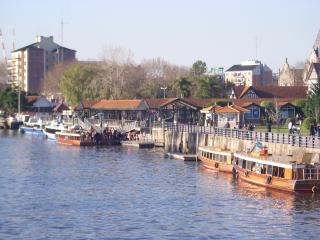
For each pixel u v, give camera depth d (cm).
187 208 7219
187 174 9794
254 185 8600
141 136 15362
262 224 6481
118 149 14125
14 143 15988
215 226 6406
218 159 10125
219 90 19638
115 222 6562
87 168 10638
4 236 6062
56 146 15038
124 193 8175
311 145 9031
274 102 14662
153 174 9844
